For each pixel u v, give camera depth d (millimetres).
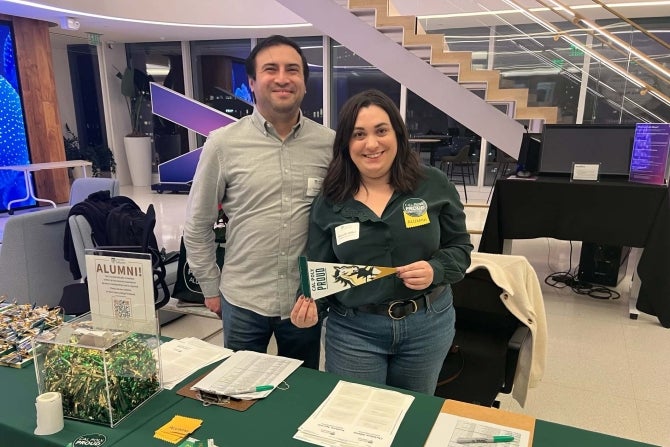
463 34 5055
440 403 1157
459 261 1467
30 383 1253
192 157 8328
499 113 4602
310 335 1722
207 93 9250
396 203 1433
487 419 1087
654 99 4590
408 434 1035
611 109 4836
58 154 7375
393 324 1417
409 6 5199
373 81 8367
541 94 4957
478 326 2066
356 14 4504
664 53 4922
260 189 1580
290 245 1614
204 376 1277
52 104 7199
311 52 8469
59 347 1104
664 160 3119
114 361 1090
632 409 2344
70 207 3129
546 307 3631
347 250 1425
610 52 4680
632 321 3385
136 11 6781
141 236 2768
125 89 8891
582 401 2412
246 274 1641
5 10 6191
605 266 4020
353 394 1191
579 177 3428
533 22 4789
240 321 1658
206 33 8125
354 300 1426
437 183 1499
